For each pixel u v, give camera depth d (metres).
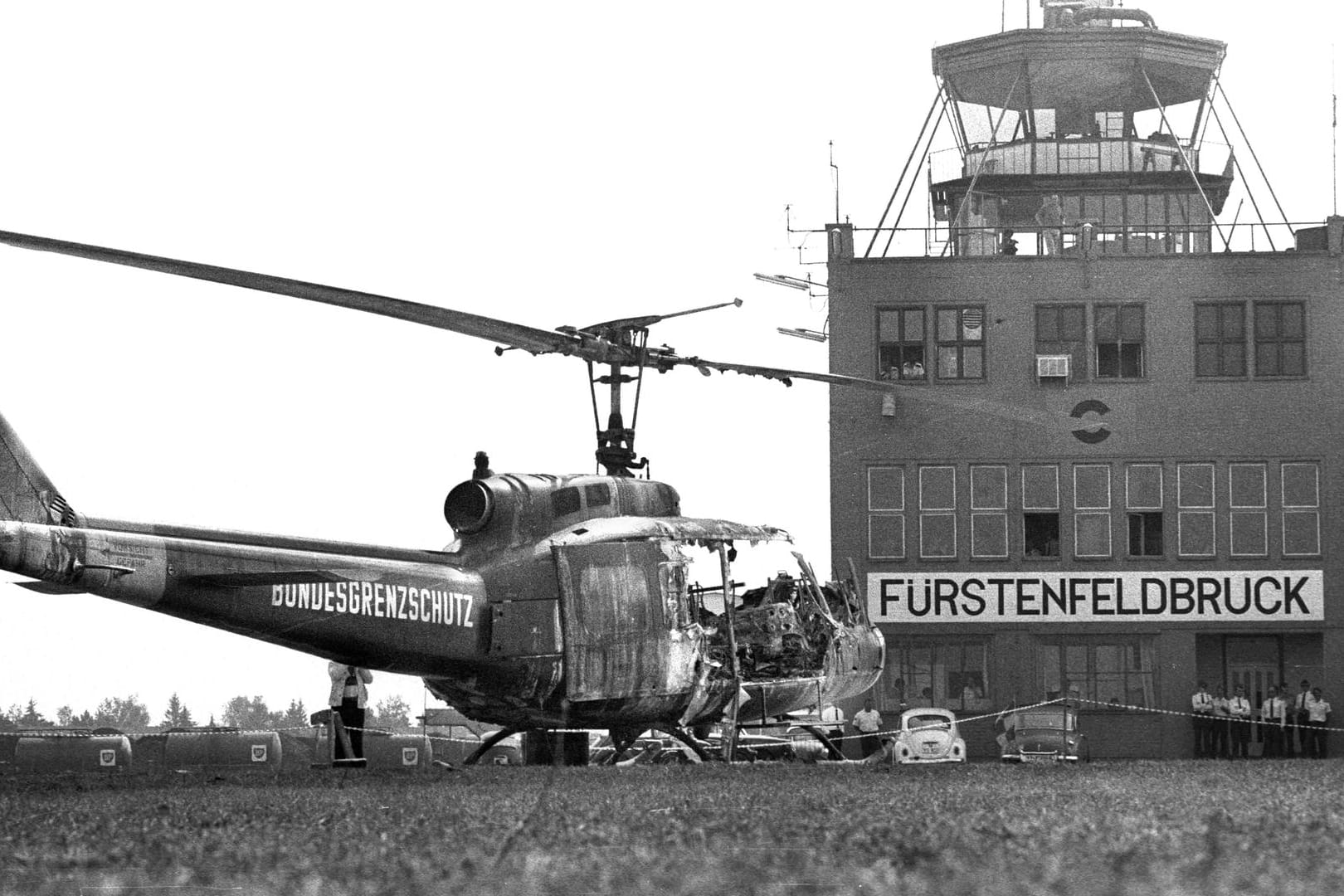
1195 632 60.91
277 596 22.94
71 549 20.48
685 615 27.72
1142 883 8.41
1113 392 61.75
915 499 61.81
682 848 10.27
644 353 27.95
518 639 25.88
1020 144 66.06
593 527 27.05
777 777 19.48
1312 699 55.91
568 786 17.41
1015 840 10.38
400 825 12.00
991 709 60.78
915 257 62.50
